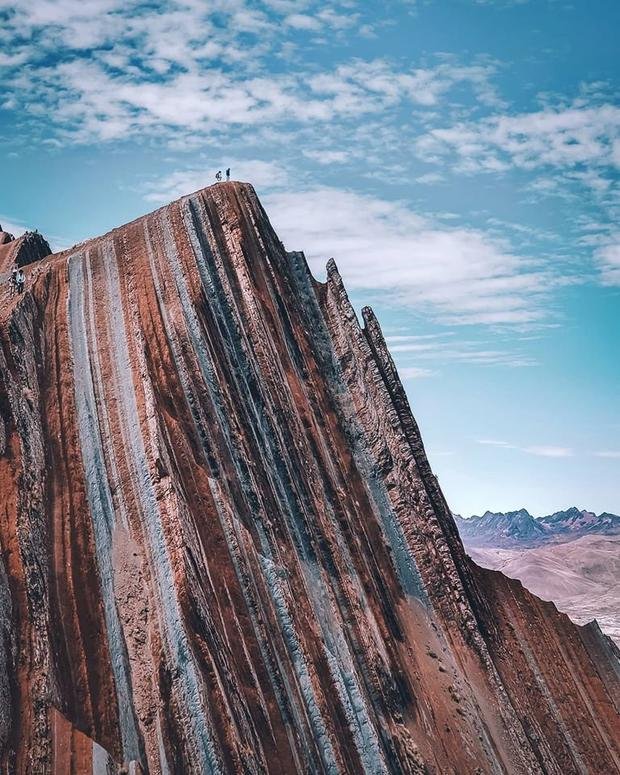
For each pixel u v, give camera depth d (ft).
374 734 177.17
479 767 197.36
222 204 241.76
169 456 183.42
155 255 228.63
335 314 251.39
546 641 247.70
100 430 186.60
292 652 174.81
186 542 168.14
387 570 220.23
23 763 136.67
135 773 144.77
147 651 157.58
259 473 200.13
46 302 213.05
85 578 164.35
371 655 193.47
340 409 239.09
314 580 195.72
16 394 177.78
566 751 224.74
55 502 172.65
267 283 236.22
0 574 148.46
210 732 147.02
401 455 238.07
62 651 153.58
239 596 172.86
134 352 203.00
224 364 212.43
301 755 162.81
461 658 217.77
